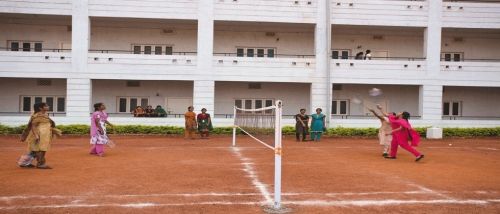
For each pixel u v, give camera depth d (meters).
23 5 23.56
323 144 19.41
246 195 8.01
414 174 10.62
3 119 23.39
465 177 10.23
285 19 25.09
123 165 11.77
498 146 19.44
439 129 23.45
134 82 26.59
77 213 6.65
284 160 13.31
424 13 25.66
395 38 28.06
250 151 15.83
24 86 25.78
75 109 23.89
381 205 7.36
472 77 25.81
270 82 27.22
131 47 26.72
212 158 13.59
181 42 26.95
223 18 24.77
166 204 7.25
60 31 26.19
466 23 25.77
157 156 14.04
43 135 10.84
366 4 25.41
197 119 22.14
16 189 8.33
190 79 24.58
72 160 12.70
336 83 25.86
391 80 25.53
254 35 27.34
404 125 13.35
